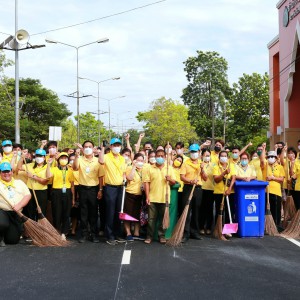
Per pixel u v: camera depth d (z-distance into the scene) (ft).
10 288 19.62
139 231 32.30
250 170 32.32
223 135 204.23
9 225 28.25
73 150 35.76
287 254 25.64
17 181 29.14
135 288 19.47
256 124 174.81
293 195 34.94
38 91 158.40
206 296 18.38
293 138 89.25
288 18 85.20
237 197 30.96
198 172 29.63
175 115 225.56
